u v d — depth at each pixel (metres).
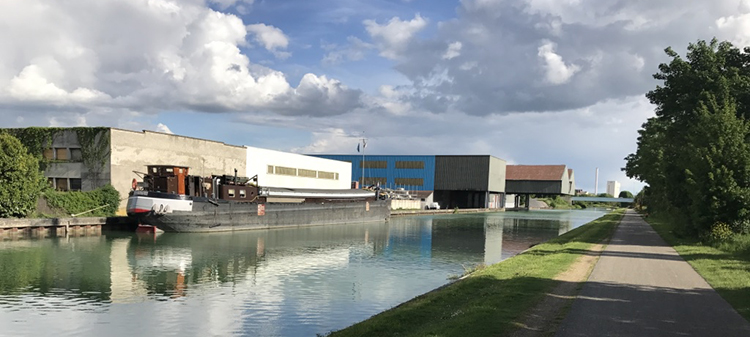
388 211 80.31
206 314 18.12
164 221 45.38
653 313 12.45
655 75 45.62
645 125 70.44
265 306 19.39
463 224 73.94
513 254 37.53
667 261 23.27
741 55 43.06
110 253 32.75
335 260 32.47
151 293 21.50
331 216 66.38
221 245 38.75
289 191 62.00
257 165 72.62
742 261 22.48
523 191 146.25
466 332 10.52
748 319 11.92
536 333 10.50
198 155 62.34
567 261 22.77
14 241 37.59
